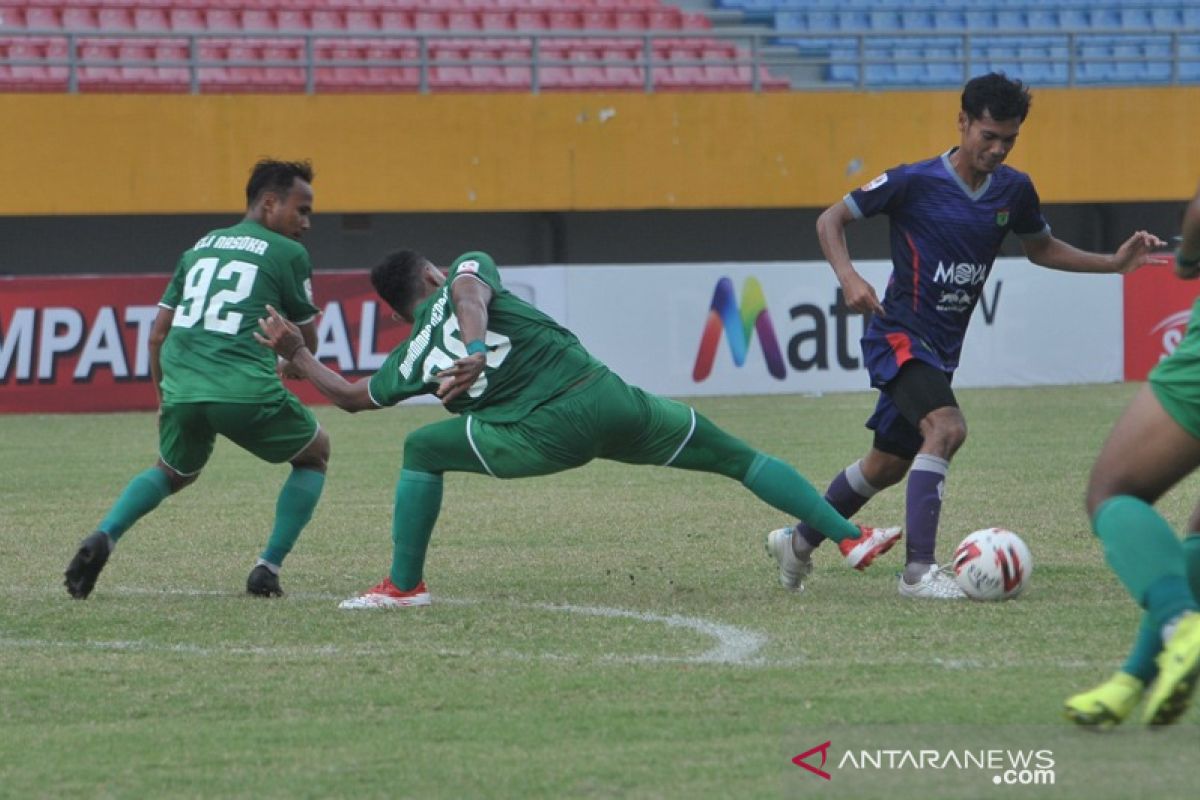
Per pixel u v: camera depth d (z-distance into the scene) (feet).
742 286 238.89
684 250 302.66
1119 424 52.26
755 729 54.70
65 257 279.28
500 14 306.35
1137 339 250.78
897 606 77.97
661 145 278.67
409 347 77.66
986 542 78.33
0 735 55.31
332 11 298.56
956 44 317.42
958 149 82.23
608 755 51.80
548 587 86.48
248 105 265.54
